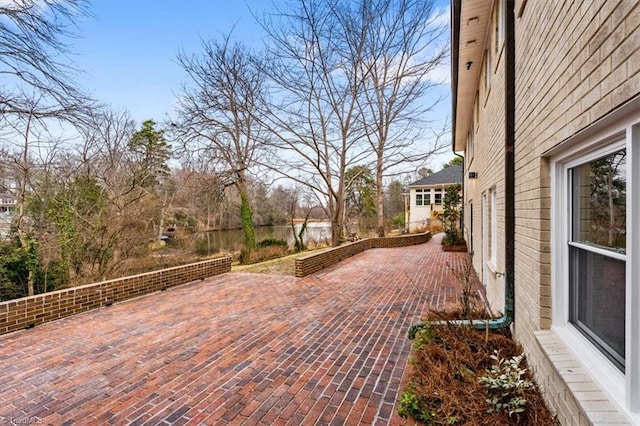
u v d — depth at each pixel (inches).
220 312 225.5
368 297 265.0
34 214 410.3
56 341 174.6
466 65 306.8
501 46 178.9
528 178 119.7
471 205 458.3
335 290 289.7
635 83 53.9
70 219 434.6
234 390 126.4
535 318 109.9
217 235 968.9
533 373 111.3
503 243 178.9
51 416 111.3
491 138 229.6
